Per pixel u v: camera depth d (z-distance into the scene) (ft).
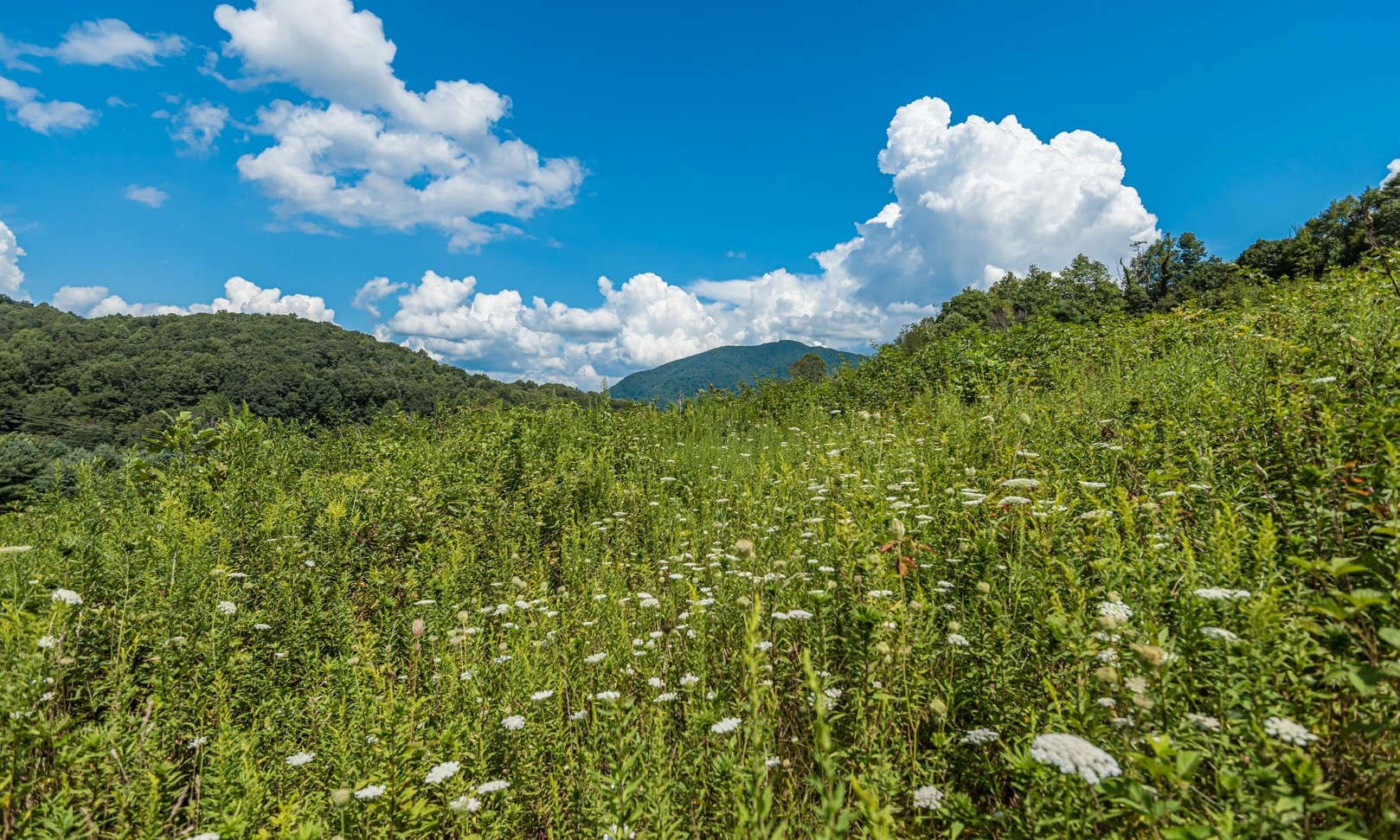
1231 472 13.10
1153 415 19.72
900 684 9.11
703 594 14.48
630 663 12.21
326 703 11.23
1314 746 6.31
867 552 11.50
